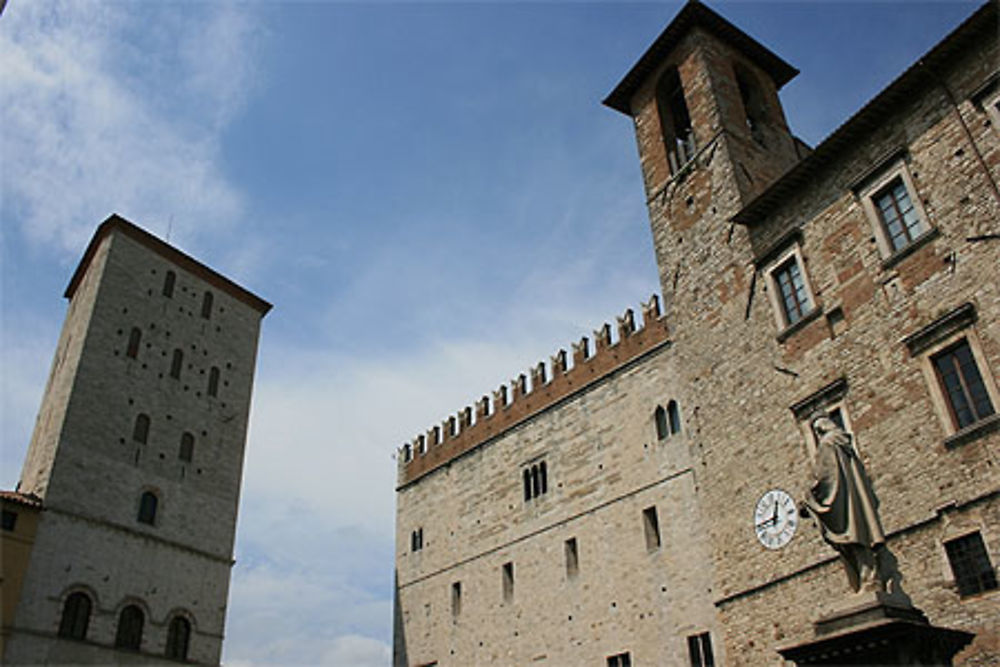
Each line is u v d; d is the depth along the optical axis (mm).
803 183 33438
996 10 26625
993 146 26328
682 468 41812
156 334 54656
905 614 16906
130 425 50344
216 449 55094
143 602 46500
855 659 16906
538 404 52375
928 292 27250
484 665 48125
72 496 45344
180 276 58469
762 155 41000
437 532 56438
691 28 44281
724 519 32875
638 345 46906
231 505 54344
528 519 49562
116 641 44344
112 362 50969
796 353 31812
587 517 45781
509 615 48000
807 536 29234
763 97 44719
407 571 57375
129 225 55750
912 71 28703
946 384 26078
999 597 22766
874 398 28094
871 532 17984
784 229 34000
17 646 40031
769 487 31312
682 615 38969
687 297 38531
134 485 48906
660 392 44500
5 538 41781
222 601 51000
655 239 41906
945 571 24297
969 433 24719
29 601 41312
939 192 27656
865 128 30875
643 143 45562
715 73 42562
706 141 40625
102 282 52656
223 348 59156
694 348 37188
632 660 40344
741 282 35594
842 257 30844
